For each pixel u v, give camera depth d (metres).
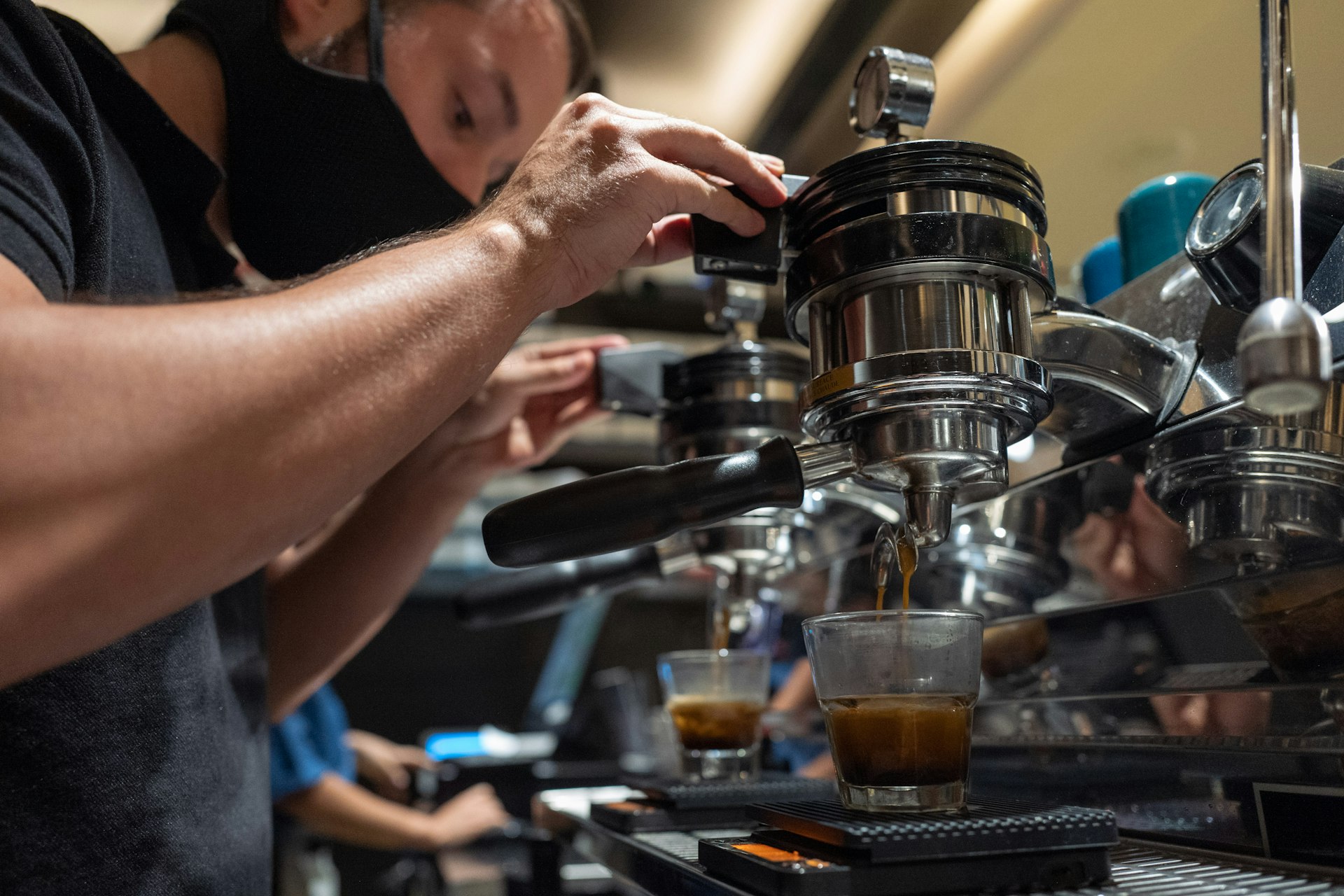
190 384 0.41
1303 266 0.52
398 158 0.74
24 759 0.55
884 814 0.51
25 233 0.47
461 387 0.50
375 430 0.46
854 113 0.64
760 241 0.60
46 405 0.39
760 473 0.55
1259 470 0.53
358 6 0.73
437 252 0.52
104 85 0.66
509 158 0.93
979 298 0.52
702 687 0.89
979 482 0.56
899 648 0.53
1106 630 0.64
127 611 0.41
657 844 0.65
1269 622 0.53
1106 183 1.35
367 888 2.32
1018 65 1.20
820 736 1.01
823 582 0.94
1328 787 0.50
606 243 0.55
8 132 0.49
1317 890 0.45
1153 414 0.59
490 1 0.81
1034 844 0.47
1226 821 0.56
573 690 2.75
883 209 0.52
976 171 0.52
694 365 0.80
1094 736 0.65
